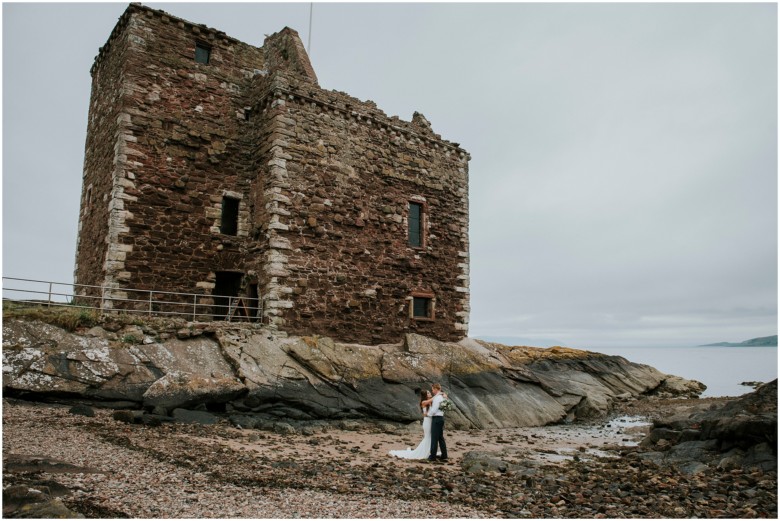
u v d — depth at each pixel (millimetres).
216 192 19797
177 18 19703
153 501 6891
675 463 11898
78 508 6332
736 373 63312
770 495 8953
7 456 8227
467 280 24141
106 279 17484
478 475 10414
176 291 18500
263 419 14922
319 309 19219
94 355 13906
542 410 21016
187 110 19578
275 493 7766
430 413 12133
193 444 10758
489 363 22031
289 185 19156
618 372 31812
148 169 18453
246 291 19859
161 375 14359
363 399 17203
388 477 9570
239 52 21266
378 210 21469
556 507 8219
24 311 14211
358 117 21328
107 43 20656
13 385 12406
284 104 19484
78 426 11062
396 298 21500
